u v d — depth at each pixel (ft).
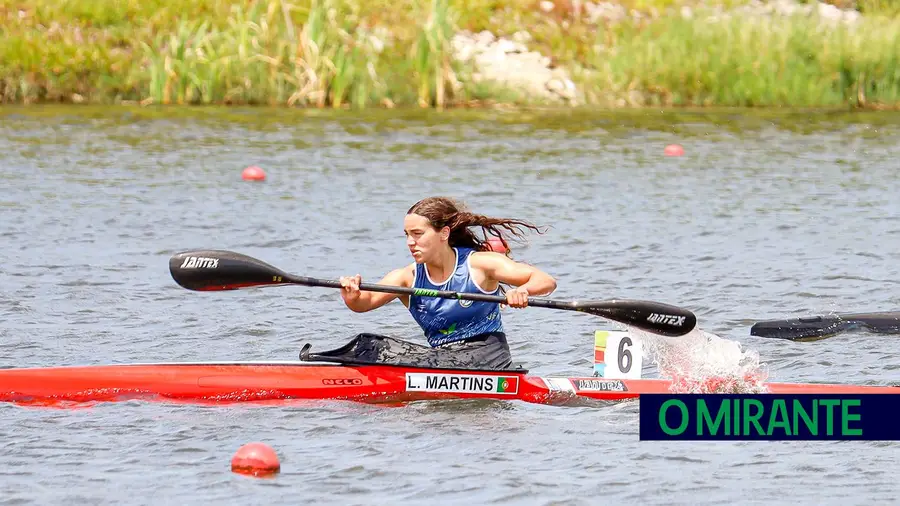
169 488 80.12
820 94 357.41
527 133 293.02
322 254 164.35
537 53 368.07
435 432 93.35
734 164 251.39
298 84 338.95
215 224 182.70
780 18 382.22
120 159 243.81
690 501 78.79
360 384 102.53
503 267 100.37
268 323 129.08
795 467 85.46
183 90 338.95
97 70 342.23
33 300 135.33
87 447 88.17
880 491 80.64
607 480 82.48
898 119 327.67
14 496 78.28
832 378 108.78
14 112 310.86
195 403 100.01
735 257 163.22
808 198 211.61
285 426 94.38
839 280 149.38
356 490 80.12
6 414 95.45
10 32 343.67
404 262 160.56
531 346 121.29
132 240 170.19
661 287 145.69
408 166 242.58
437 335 104.58
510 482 81.82
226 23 355.77
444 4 340.80
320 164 243.19
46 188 209.15
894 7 401.29
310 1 357.20
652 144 279.28
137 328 125.59
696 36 364.38
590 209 199.62
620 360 106.42
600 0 390.21
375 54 345.72
